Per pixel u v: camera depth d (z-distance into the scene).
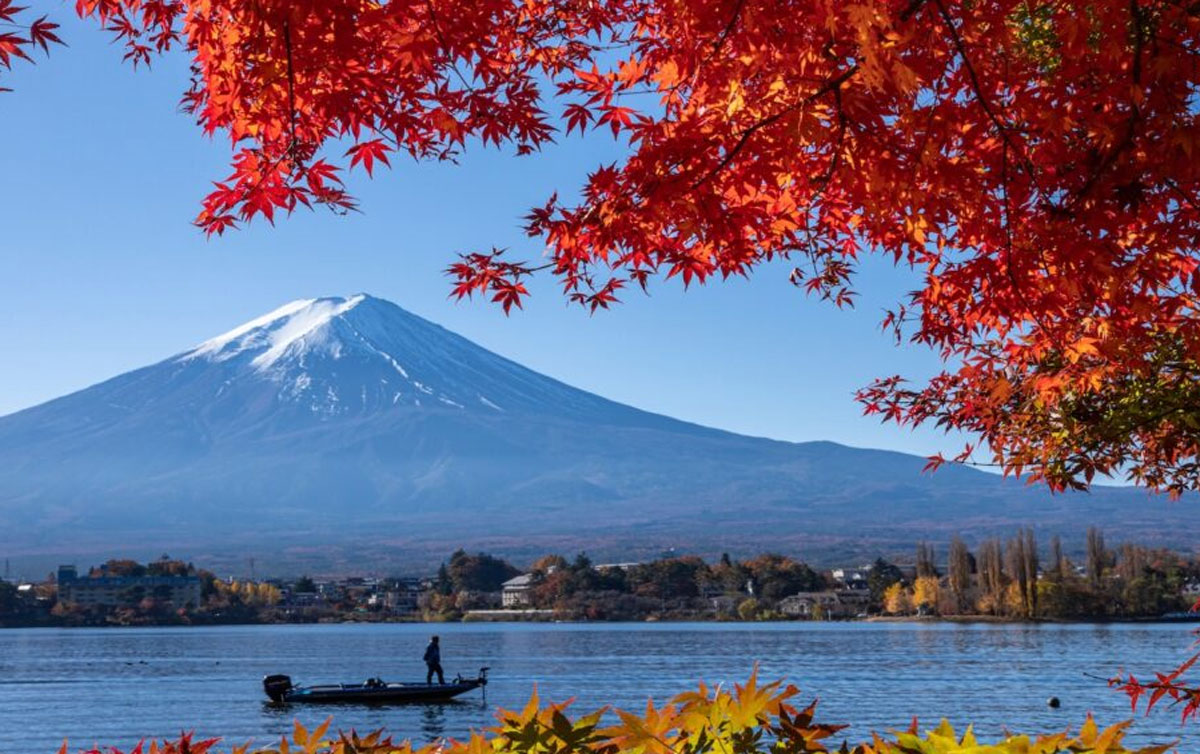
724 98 5.69
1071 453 9.73
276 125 6.29
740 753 3.51
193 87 6.42
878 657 120.06
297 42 5.59
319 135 6.38
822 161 6.30
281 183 6.51
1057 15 5.73
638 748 3.55
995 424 9.86
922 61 5.36
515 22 6.80
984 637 158.50
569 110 6.30
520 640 180.75
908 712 66.12
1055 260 6.02
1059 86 5.66
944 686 84.44
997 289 6.67
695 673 102.06
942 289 7.58
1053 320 6.92
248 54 5.81
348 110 6.07
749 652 134.25
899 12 5.18
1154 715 59.72
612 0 6.66
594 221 6.10
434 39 5.71
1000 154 5.89
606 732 3.57
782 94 5.55
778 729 3.49
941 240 7.13
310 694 70.81
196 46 6.07
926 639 157.88
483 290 6.93
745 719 3.48
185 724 66.50
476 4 5.73
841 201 6.78
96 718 71.88
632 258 6.75
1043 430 9.71
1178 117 5.23
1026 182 5.91
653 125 5.87
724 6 5.25
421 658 131.50
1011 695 76.69
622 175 5.86
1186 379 8.92
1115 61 5.45
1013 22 6.38
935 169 5.69
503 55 7.03
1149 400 9.02
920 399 10.22
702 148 5.71
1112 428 9.21
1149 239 6.06
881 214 5.85
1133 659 104.25
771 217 6.75
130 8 6.50
